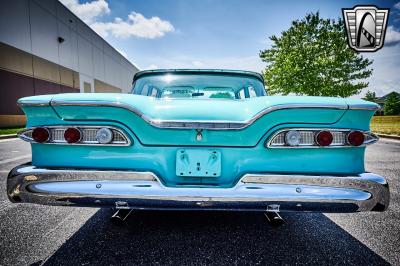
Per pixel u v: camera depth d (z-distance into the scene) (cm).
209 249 167
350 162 142
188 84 230
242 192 136
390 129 1464
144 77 232
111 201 136
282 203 136
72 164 142
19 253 163
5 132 1076
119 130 140
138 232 190
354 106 137
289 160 142
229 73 230
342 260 158
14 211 237
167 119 141
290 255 162
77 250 166
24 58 1485
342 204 135
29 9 1531
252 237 184
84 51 2208
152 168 143
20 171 139
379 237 189
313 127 139
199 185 142
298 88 1922
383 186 137
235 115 144
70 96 142
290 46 2031
